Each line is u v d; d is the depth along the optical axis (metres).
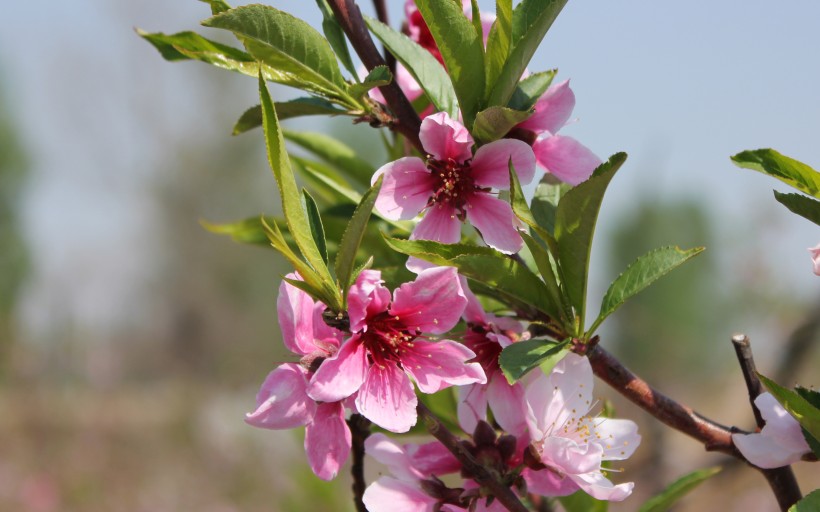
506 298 0.47
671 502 0.47
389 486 0.44
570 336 0.45
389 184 0.46
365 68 0.49
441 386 0.43
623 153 0.42
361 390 0.43
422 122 0.45
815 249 0.44
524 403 0.45
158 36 0.49
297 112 0.48
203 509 3.00
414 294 0.43
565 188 0.48
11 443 3.43
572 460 0.43
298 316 0.43
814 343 0.70
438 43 0.45
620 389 0.45
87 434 3.58
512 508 0.43
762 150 0.44
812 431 0.42
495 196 0.46
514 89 0.45
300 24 0.45
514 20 0.46
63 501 3.11
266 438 3.13
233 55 0.48
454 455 0.44
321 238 0.44
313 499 0.62
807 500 0.42
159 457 3.35
